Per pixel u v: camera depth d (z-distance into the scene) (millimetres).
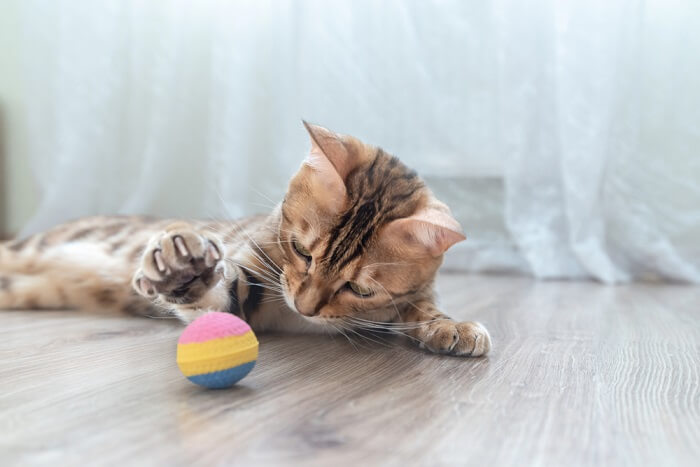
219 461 406
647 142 1151
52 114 1278
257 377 533
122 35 1270
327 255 633
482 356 607
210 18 1267
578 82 1079
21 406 467
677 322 761
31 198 1390
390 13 1173
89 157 1267
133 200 1275
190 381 507
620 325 741
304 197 656
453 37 1169
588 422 466
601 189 1118
